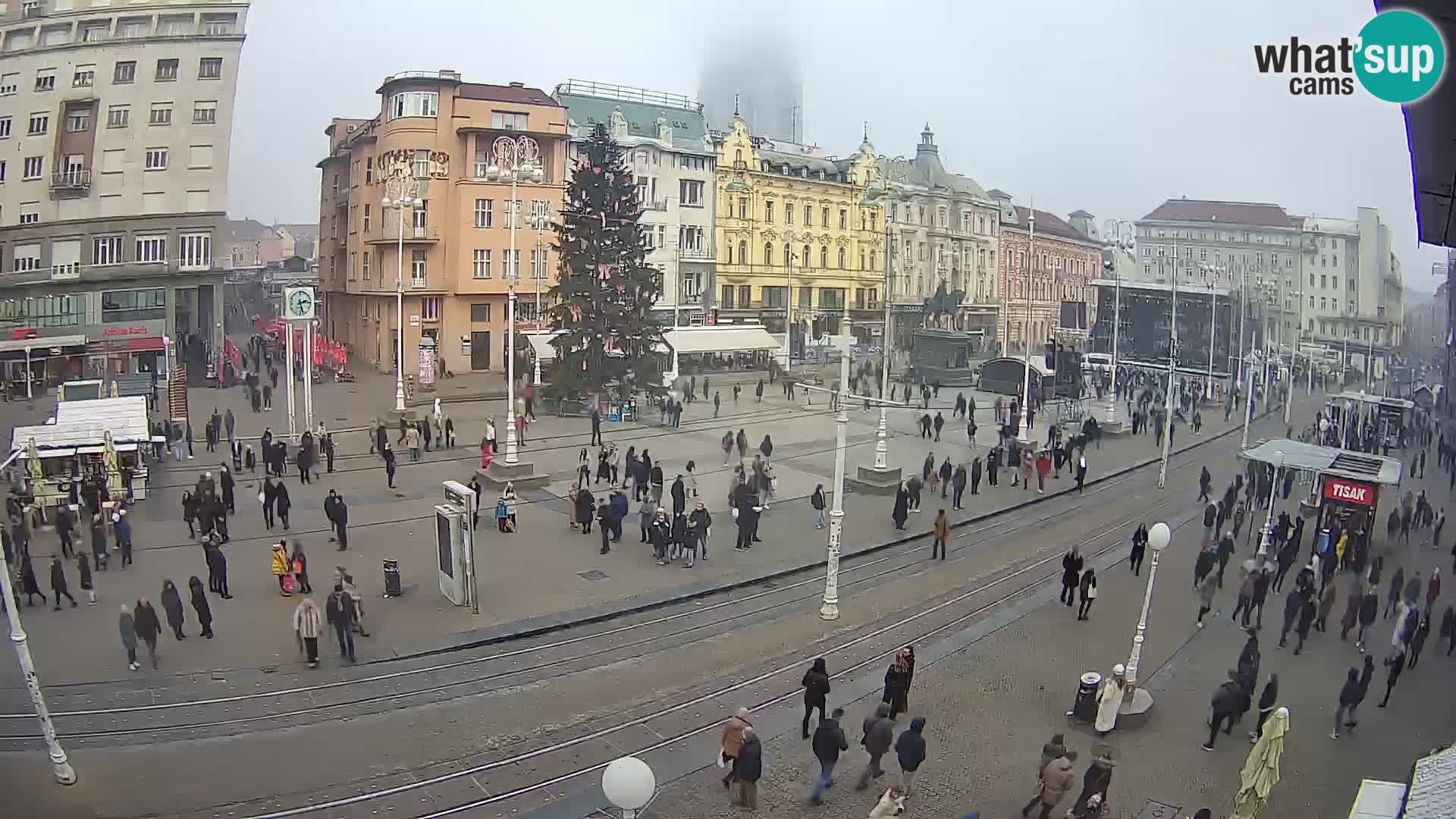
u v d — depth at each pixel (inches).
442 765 637.3
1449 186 626.2
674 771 642.2
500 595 979.9
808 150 3961.6
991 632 932.0
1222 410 2874.0
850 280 3690.9
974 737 707.4
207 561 948.0
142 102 2496.3
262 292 4852.4
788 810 599.5
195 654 797.2
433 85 2684.5
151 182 2509.8
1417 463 1961.1
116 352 2420.0
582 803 597.9
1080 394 2598.4
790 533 1278.3
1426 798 472.1
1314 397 3314.5
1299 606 912.9
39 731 657.6
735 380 2859.3
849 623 949.8
